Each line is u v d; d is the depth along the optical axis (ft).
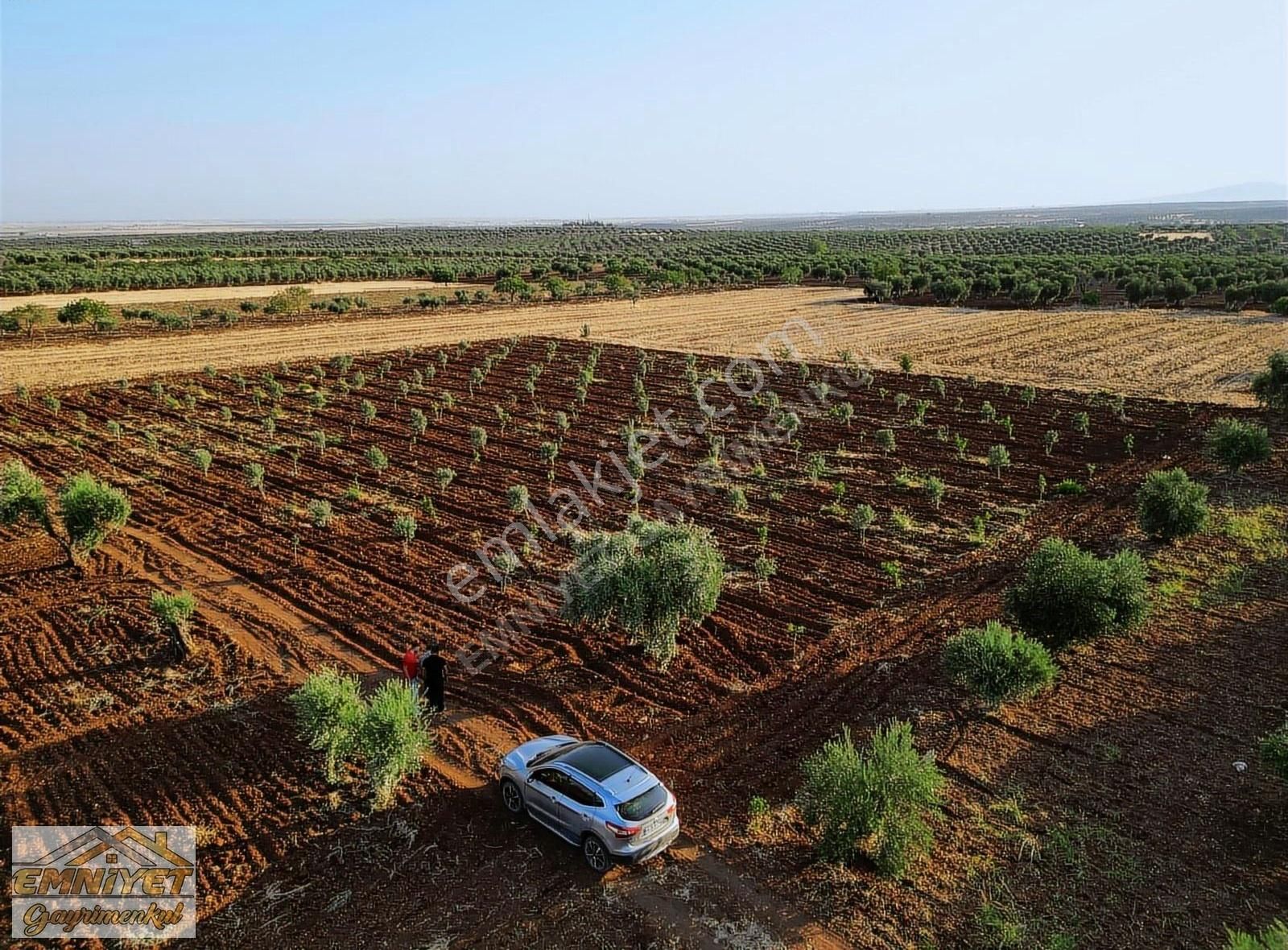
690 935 31.45
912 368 140.56
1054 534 69.62
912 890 33.53
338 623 55.83
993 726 44.06
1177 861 34.76
